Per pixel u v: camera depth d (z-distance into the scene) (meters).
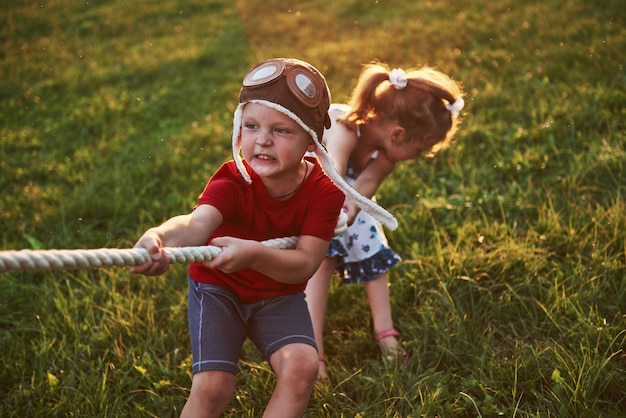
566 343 3.04
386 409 2.72
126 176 5.37
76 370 3.14
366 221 3.24
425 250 3.81
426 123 2.94
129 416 2.87
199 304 2.34
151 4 11.70
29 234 4.61
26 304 3.71
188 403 2.24
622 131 5.07
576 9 8.23
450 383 2.92
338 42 8.58
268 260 2.16
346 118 3.00
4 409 2.92
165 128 6.54
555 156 4.90
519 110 5.65
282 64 2.15
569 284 3.41
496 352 3.02
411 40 8.05
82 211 4.80
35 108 7.55
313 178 2.34
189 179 5.23
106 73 8.49
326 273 3.21
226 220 2.35
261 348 2.34
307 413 2.76
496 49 7.43
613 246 3.67
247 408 2.82
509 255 3.60
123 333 3.36
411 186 4.66
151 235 1.93
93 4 12.17
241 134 2.22
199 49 8.96
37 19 11.47
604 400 2.71
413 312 3.40
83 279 3.91
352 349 3.22
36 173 5.72
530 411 2.62
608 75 6.23
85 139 6.53
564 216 4.04
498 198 4.25
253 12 10.45
